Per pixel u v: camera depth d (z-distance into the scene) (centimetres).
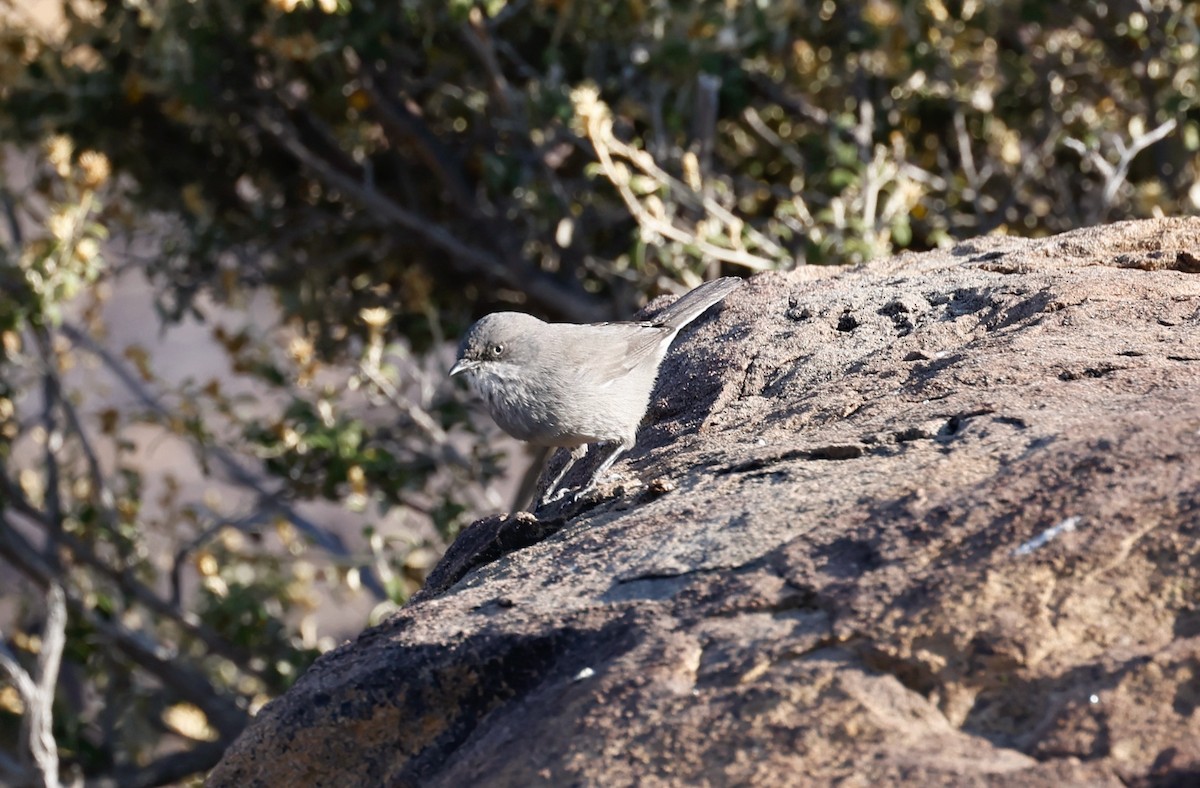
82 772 1440
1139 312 661
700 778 418
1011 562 443
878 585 453
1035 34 1491
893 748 406
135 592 1384
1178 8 1380
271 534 1822
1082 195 1496
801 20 1392
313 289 1474
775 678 434
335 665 546
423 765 511
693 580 496
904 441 562
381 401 1359
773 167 1475
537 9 1337
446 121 1484
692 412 750
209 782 543
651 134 1405
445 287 1502
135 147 1495
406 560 1319
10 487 1388
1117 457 472
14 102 1455
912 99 1430
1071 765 386
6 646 1327
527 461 1822
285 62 1342
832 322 772
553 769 439
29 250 1267
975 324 709
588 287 1425
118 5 1418
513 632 504
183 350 2298
